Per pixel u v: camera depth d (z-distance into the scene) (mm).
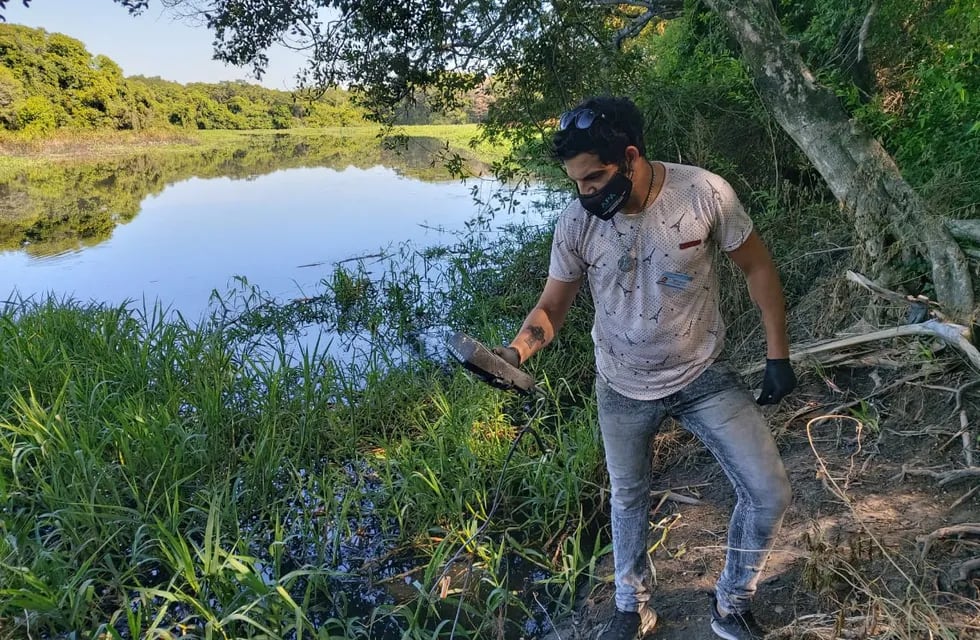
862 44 4934
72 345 5078
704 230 1710
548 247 6621
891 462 2830
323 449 3928
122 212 12633
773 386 1837
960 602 2033
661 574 2590
